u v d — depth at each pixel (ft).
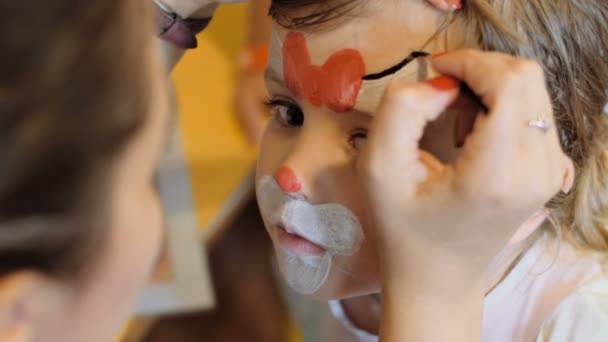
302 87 1.98
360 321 2.65
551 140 1.64
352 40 1.91
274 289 4.85
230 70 3.84
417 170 1.64
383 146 1.62
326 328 2.91
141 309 3.53
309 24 1.94
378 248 1.85
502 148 1.55
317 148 2.00
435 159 1.70
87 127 1.03
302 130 2.03
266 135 2.17
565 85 2.00
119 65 1.06
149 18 1.22
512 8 1.89
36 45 0.99
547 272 2.34
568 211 2.30
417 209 1.65
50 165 1.01
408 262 1.73
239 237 5.04
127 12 1.10
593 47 2.03
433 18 1.85
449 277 1.74
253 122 3.60
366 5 1.88
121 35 1.07
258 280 4.90
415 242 1.70
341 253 2.08
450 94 1.62
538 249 2.33
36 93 0.99
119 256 1.22
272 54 2.07
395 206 1.67
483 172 1.56
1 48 0.99
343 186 1.99
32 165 1.00
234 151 3.63
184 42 2.27
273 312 4.77
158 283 3.55
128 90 1.08
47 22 1.00
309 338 3.16
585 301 2.24
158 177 3.55
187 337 4.71
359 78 1.90
